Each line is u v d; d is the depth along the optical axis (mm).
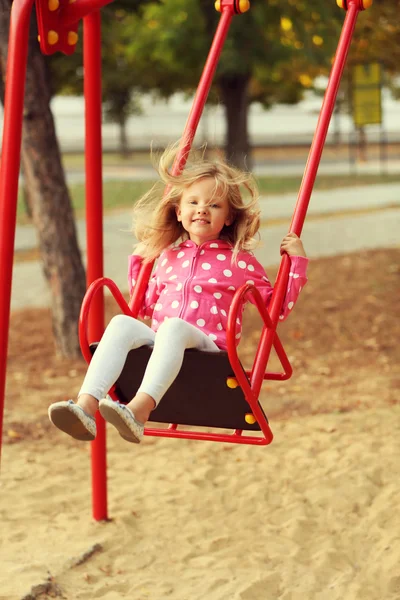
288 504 4926
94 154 4523
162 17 17141
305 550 4395
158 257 3484
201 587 4031
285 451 5762
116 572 4227
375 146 46344
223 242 3355
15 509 4980
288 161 36750
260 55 15836
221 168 3240
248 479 5316
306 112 53125
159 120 51688
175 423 3244
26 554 4336
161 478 5438
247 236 3318
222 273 3268
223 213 3223
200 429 6406
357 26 10125
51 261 8180
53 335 8453
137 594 3969
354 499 4910
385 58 11703
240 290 2746
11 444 6133
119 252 13734
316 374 7699
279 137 51781
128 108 38000
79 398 2867
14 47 3172
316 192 22953
